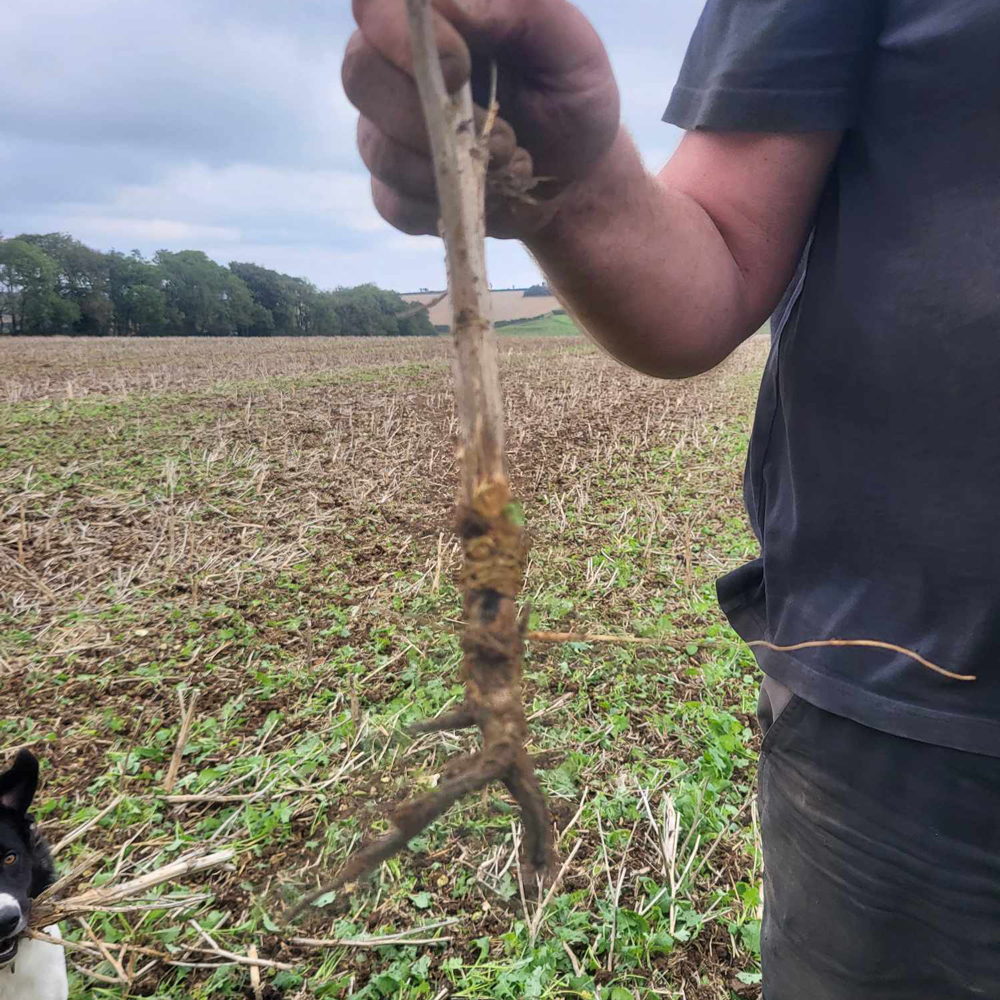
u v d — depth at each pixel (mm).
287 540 7480
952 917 1284
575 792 3590
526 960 2732
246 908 3055
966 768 1236
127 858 3312
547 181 1009
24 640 5387
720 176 1401
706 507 8641
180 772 3961
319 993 2691
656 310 1281
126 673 4949
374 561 6848
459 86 806
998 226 1130
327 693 4566
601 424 13531
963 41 1125
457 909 3008
